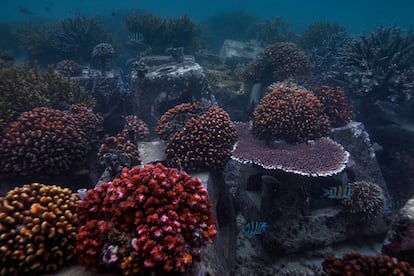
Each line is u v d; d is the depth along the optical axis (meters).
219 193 5.86
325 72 11.53
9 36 21.55
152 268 2.88
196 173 5.56
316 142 7.00
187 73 9.14
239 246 6.72
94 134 7.45
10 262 3.15
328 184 6.78
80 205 3.52
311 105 6.83
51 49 15.47
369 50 9.08
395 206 6.19
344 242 6.61
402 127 8.78
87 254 3.09
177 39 14.83
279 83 9.99
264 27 22.27
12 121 6.86
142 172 3.53
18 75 8.27
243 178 7.52
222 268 4.05
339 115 7.77
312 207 6.70
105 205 3.30
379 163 8.66
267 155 6.19
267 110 6.92
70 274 3.21
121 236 3.07
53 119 6.52
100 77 10.41
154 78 9.02
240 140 6.98
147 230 2.94
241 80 13.20
